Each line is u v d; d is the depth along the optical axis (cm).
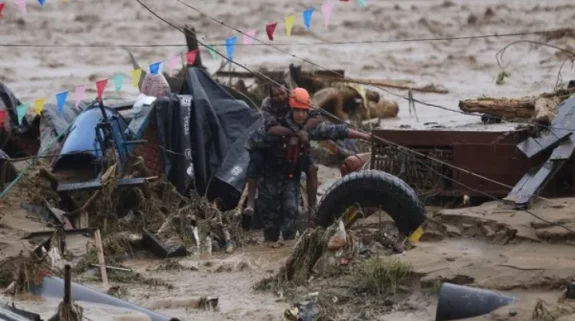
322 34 13838
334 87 8756
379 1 14588
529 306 3550
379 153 5162
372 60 12519
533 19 14088
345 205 4691
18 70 11675
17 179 5503
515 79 11269
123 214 5412
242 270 4669
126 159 5650
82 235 4938
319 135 5297
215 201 5716
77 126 6125
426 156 4803
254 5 14662
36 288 4191
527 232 4259
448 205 5003
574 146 4725
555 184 4809
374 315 3800
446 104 9962
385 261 4106
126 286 4372
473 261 4056
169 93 6300
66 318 3425
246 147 5447
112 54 12644
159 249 4994
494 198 4775
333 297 3981
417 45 13225
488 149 4938
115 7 14200
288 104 5359
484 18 14250
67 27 13575
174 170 5856
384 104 8931
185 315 3928
